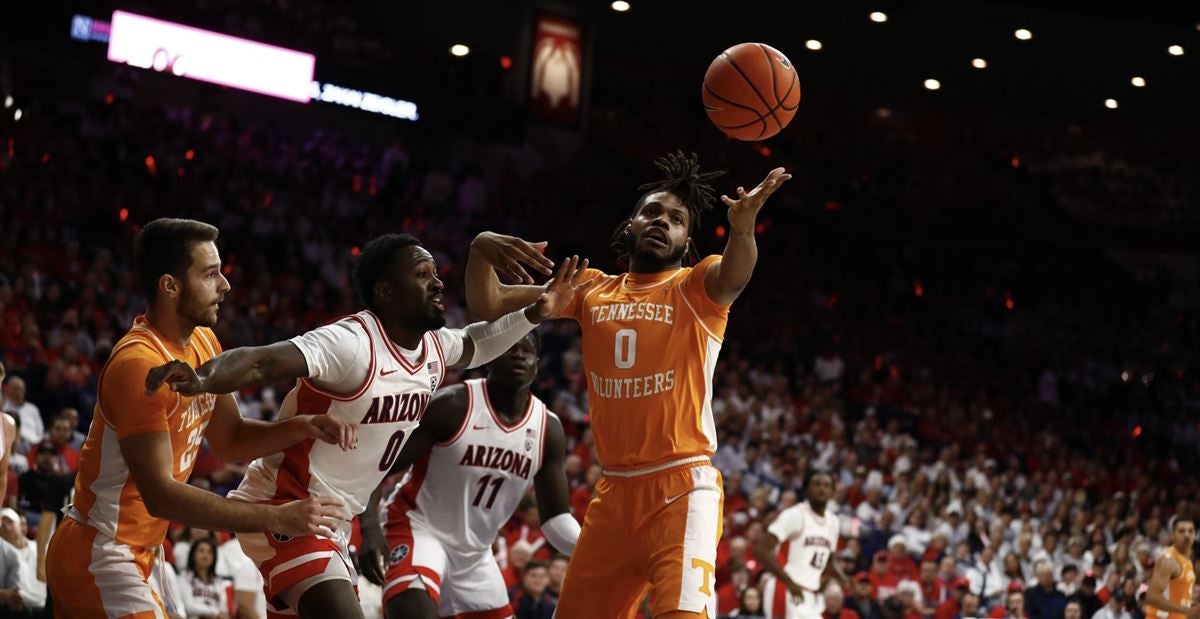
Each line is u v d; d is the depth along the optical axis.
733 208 3.70
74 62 18.56
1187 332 24.53
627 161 23.69
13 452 8.73
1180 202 26.72
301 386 3.81
